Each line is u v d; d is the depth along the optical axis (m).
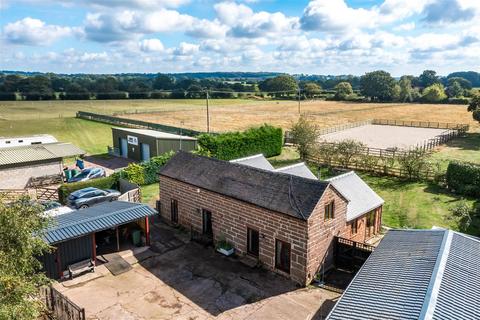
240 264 21.30
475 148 57.16
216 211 23.25
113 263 21.38
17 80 171.88
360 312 11.77
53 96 160.88
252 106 141.88
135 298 18.08
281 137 52.47
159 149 45.12
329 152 45.09
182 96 179.50
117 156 52.22
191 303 17.69
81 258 20.38
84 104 142.25
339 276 20.16
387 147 57.28
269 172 22.05
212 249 23.17
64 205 31.23
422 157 39.56
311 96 188.12
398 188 36.09
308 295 18.28
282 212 19.19
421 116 107.75
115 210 22.83
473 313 11.09
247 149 48.09
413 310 11.09
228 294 18.39
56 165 38.84
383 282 13.27
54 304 16.03
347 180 25.70
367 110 126.88
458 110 124.88
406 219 28.38
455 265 13.62
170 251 22.92
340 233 21.34
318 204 18.81
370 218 25.19
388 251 15.78
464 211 26.75
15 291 9.86
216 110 124.62
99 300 17.89
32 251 11.97
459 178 34.28
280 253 20.14
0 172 35.47
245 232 21.64
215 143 44.50
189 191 25.08
